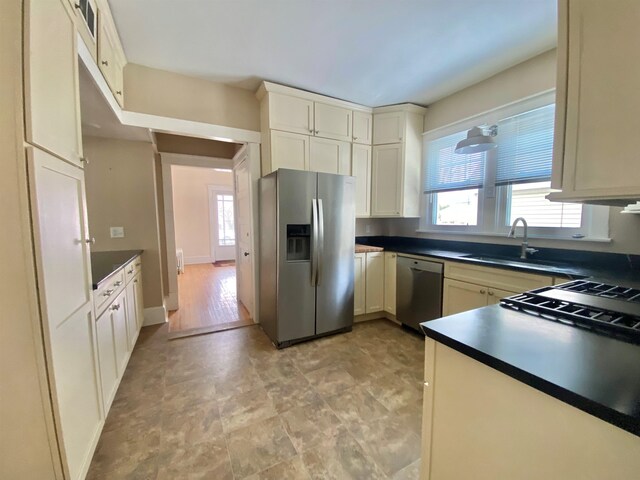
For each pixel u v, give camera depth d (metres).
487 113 2.60
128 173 2.83
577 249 2.10
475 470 0.76
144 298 3.00
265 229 2.76
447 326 0.86
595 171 0.76
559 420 0.58
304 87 2.78
